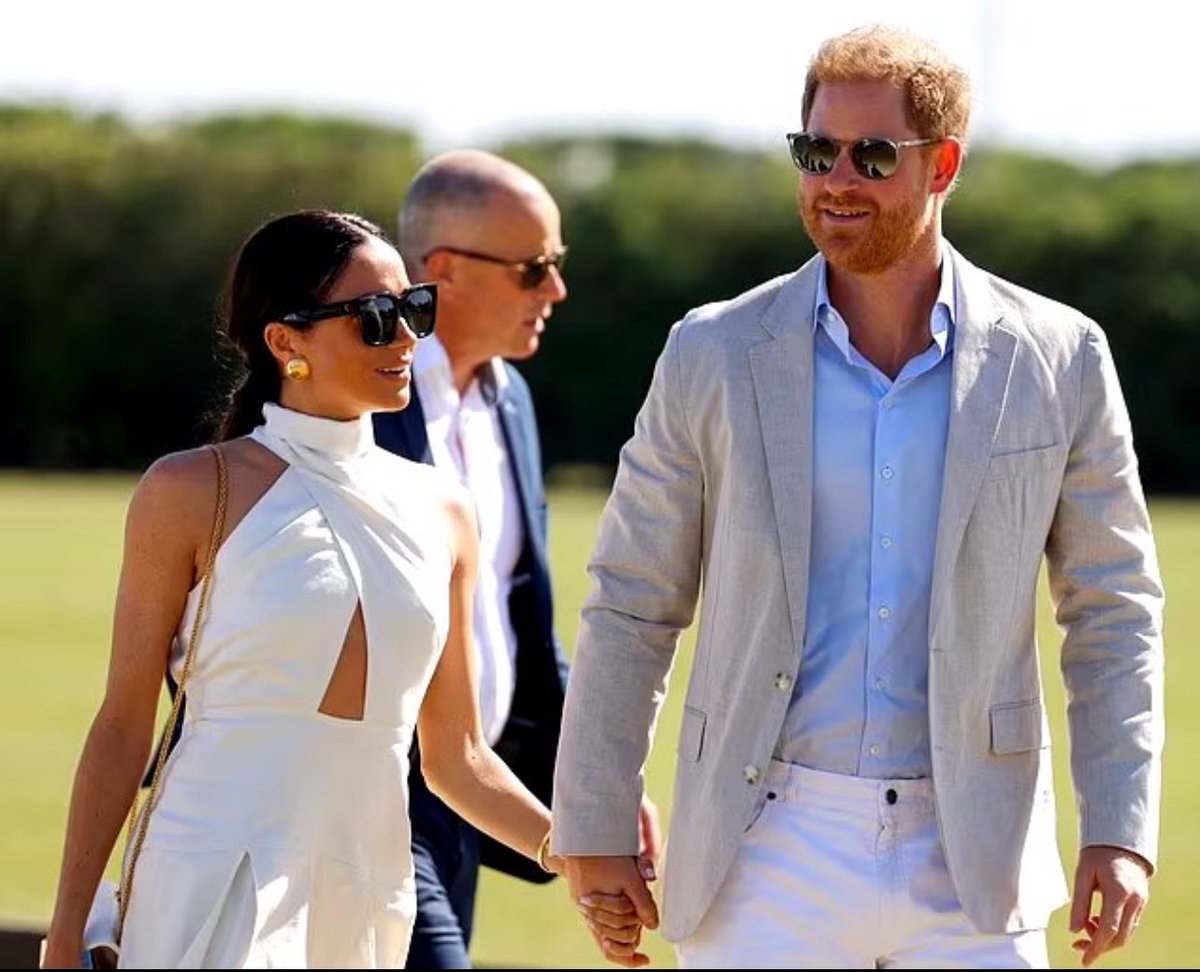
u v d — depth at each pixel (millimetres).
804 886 10320
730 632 10531
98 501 71312
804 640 10406
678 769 10742
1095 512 10688
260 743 9953
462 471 13836
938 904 10352
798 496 10414
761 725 10422
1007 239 82938
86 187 86875
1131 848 10469
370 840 10164
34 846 23094
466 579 10812
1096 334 10781
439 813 13266
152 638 10180
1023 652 10586
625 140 92312
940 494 10414
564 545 55812
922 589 10398
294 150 87188
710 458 10742
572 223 86000
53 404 87562
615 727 10922
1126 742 10578
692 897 10531
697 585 11078
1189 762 30422
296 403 10414
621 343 85625
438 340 14109
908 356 10609
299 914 9898
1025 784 10516
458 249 14141
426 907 12914
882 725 10336
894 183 10328
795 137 10469
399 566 10250
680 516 10867
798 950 10320
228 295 10625
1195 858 24484
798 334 10562
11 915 19141
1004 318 10586
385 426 13617
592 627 11016
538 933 20672
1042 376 10547
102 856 10125
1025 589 10523
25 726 30953
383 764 10211
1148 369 82188
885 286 10562
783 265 85688
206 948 9719
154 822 9992
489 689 13656
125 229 87000
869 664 10359
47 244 86938
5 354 87438
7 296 87125
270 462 10258
